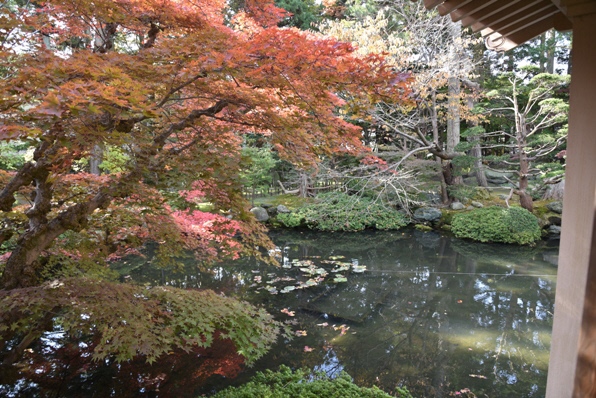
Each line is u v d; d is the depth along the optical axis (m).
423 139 11.08
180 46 2.50
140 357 4.41
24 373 3.95
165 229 4.13
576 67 1.42
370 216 11.52
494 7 1.91
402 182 10.48
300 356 4.63
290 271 7.79
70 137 2.37
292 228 11.71
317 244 10.13
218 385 3.99
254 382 3.72
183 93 3.42
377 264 8.39
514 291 6.81
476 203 12.05
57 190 4.04
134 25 3.46
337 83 2.48
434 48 10.01
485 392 3.98
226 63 2.34
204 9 3.51
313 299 6.37
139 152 3.26
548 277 7.52
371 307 6.09
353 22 10.44
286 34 2.37
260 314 4.04
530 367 4.45
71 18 3.42
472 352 4.77
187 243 4.77
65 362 4.23
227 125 3.83
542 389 4.04
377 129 13.21
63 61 2.08
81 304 2.95
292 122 3.29
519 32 2.24
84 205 3.28
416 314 5.85
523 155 10.79
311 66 2.35
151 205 3.37
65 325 2.81
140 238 4.62
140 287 3.62
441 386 4.07
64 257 4.40
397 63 9.32
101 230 4.49
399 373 4.31
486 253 9.18
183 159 3.26
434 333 5.26
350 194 12.56
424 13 10.02
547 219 10.67
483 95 11.09
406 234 11.05
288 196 13.36
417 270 7.97
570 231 1.46
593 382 1.01
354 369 4.38
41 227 3.21
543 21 2.15
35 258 3.24
